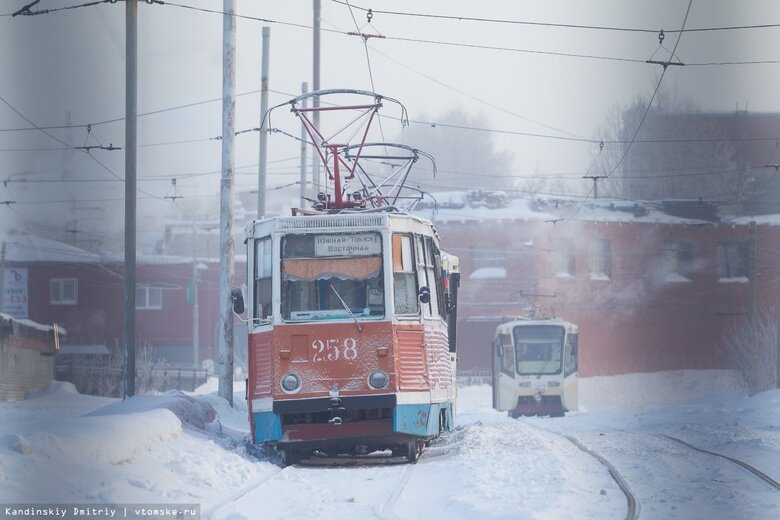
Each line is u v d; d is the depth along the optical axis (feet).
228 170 188.85
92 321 546.67
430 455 138.21
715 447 148.25
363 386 126.72
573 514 80.69
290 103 157.69
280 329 128.47
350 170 155.63
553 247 546.67
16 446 87.25
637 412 307.37
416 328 132.46
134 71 169.58
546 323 324.60
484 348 538.88
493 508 81.51
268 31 276.41
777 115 574.56
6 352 309.42
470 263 547.08
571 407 317.83
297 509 86.28
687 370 536.83
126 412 138.92
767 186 574.97
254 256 137.28
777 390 302.04
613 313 546.26
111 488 88.28
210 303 580.30
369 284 130.11
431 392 133.59
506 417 277.03
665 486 100.78
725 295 545.44
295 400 126.41
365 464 130.31
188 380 428.15
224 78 187.11
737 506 87.92
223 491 100.01
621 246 550.36
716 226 552.82
